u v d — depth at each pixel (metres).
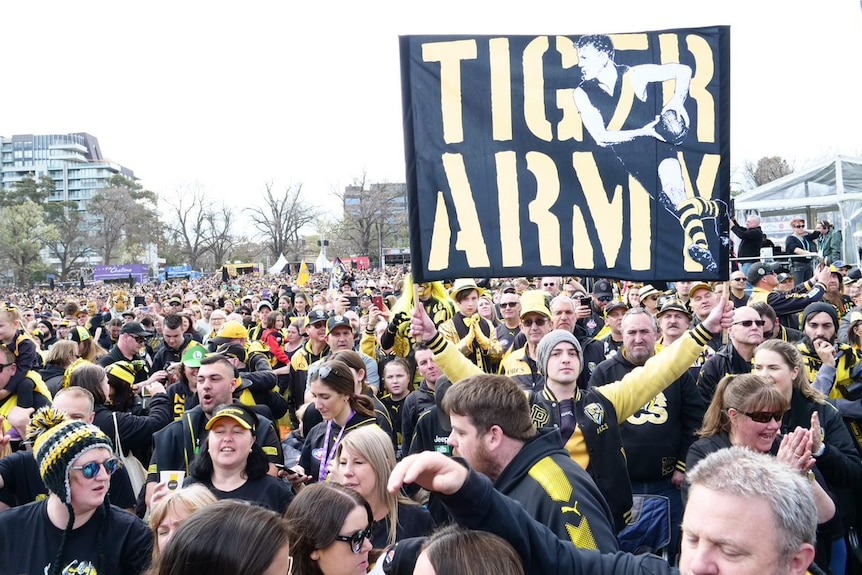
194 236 96.38
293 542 2.76
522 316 5.92
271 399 6.71
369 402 4.96
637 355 5.04
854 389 5.11
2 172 167.38
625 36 4.16
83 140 185.25
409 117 4.17
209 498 3.20
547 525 2.63
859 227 17.30
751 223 11.97
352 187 91.50
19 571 3.18
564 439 3.79
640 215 4.12
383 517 3.66
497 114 4.17
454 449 2.89
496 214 4.14
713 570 1.78
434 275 4.13
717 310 4.06
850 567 4.25
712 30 4.11
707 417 4.02
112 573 3.26
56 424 3.29
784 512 1.75
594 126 4.15
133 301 23.36
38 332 13.09
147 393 6.48
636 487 4.80
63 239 91.38
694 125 4.11
